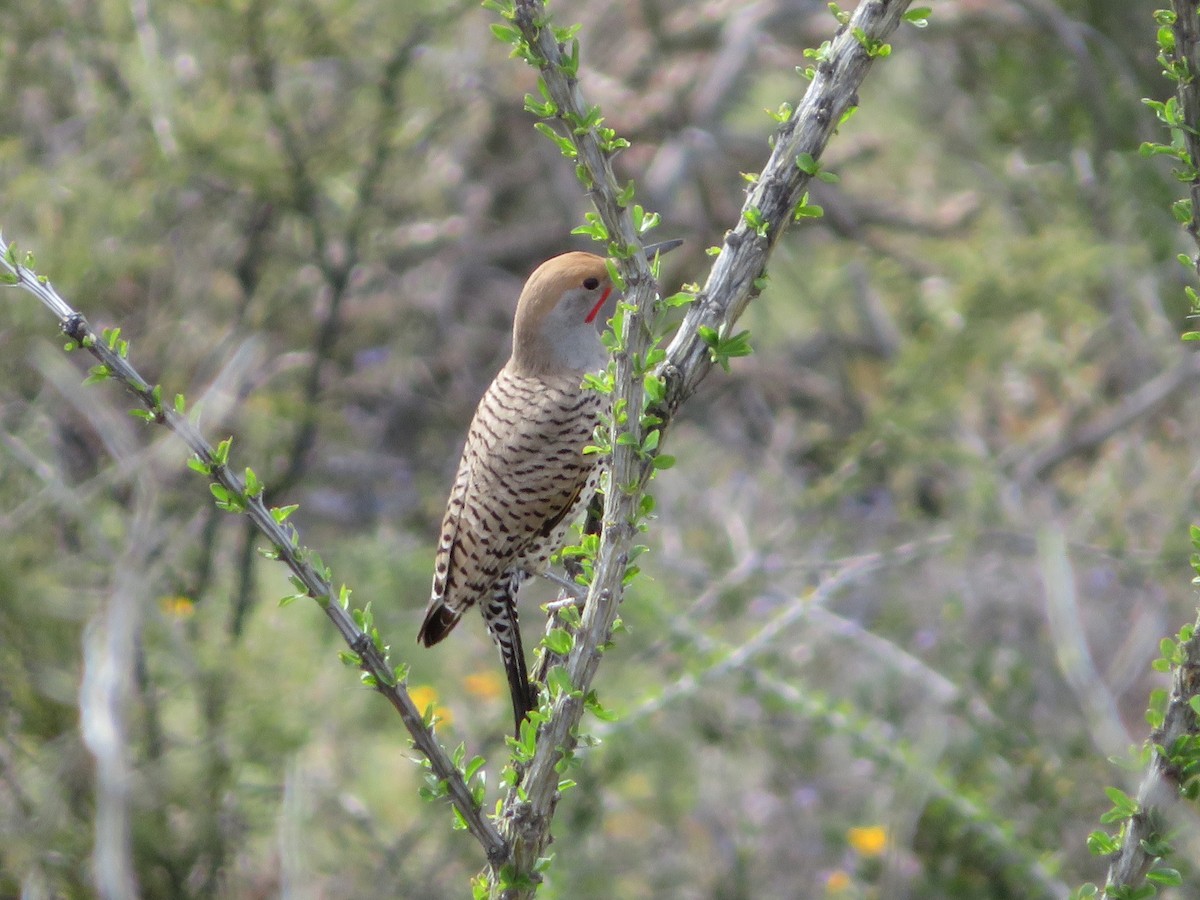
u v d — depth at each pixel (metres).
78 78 13.56
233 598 11.89
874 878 9.87
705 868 10.98
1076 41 14.66
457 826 5.45
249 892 10.16
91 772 8.93
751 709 11.03
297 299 15.21
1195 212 4.70
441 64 14.98
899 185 17.78
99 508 10.70
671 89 17.39
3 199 12.07
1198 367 13.34
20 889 8.77
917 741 9.41
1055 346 13.73
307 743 9.62
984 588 12.55
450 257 17.64
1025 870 8.20
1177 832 4.72
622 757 9.77
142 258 12.39
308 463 14.92
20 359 11.07
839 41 4.97
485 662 12.41
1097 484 13.02
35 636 9.13
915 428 12.48
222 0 13.09
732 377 17.17
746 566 11.59
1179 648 4.71
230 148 13.15
